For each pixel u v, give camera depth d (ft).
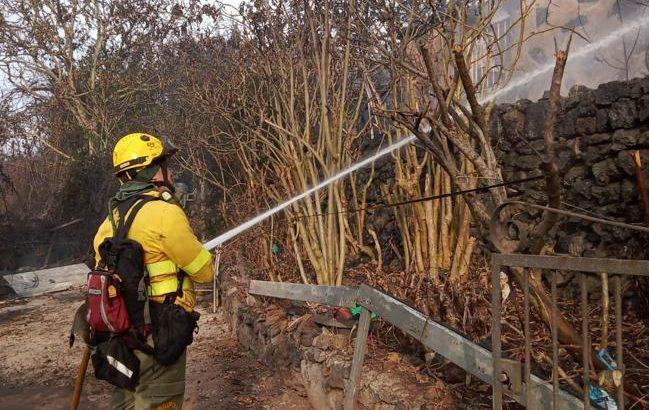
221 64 25.52
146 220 9.45
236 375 17.44
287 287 17.03
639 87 14.55
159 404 9.34
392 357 12.42
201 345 21.36
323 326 14.90
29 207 56.49
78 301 34.47
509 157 17.95
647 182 14.16
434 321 10.43
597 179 15.53
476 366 9.31
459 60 8.38
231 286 24.08
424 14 16.08
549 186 7.32
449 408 9.99
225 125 27.78
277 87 20.83
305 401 14.79
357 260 21.33
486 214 8.78
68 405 16.61
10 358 21.62
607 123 15.31
